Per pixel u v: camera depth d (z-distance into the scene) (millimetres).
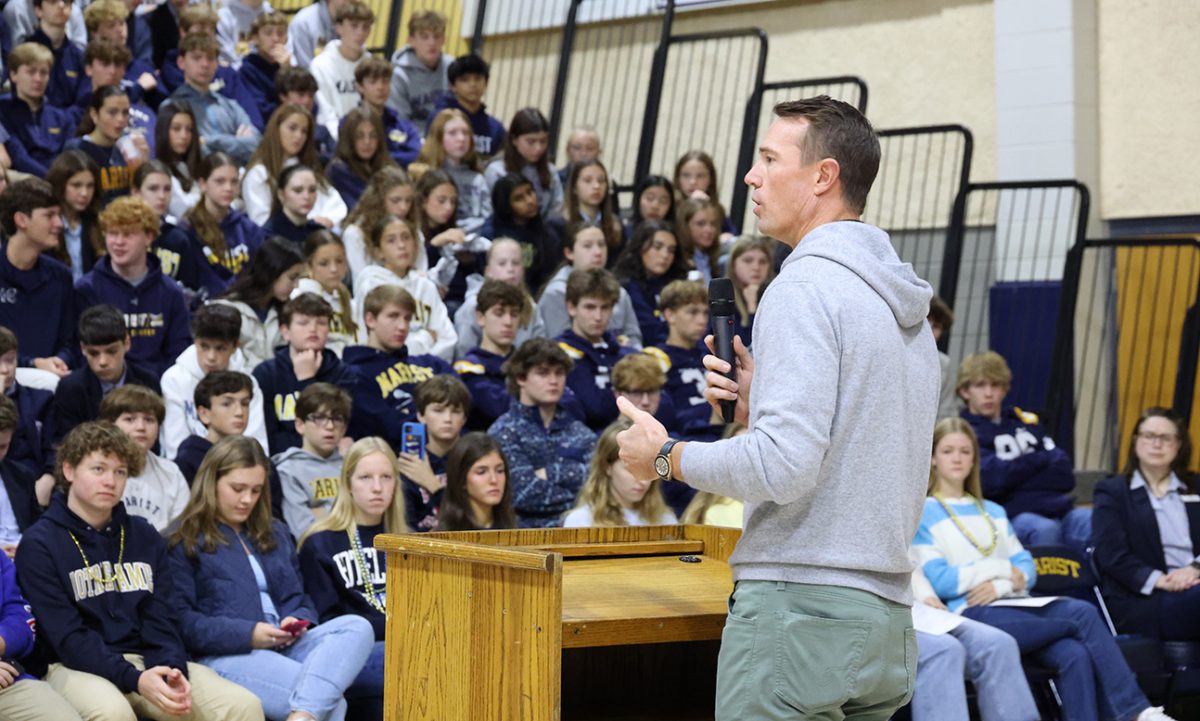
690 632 2842
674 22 10992
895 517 2625
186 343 6938
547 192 9344
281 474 5906
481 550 2797
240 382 5848
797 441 2512
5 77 8609
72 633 4648
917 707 5535
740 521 5812
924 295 2711
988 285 9781
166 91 9344
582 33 11336
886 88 10281
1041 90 9562
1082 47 9562
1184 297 9375
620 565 3439
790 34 10609
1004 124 9688
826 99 2834
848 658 2584
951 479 6258
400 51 10258
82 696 4551
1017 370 9555
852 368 2596
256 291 7000
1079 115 9523
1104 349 9570
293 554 5395
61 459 4789
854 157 2783
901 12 10211
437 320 7699
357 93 9883
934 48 10102
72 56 8719
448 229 8445
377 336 6902
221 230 7746
